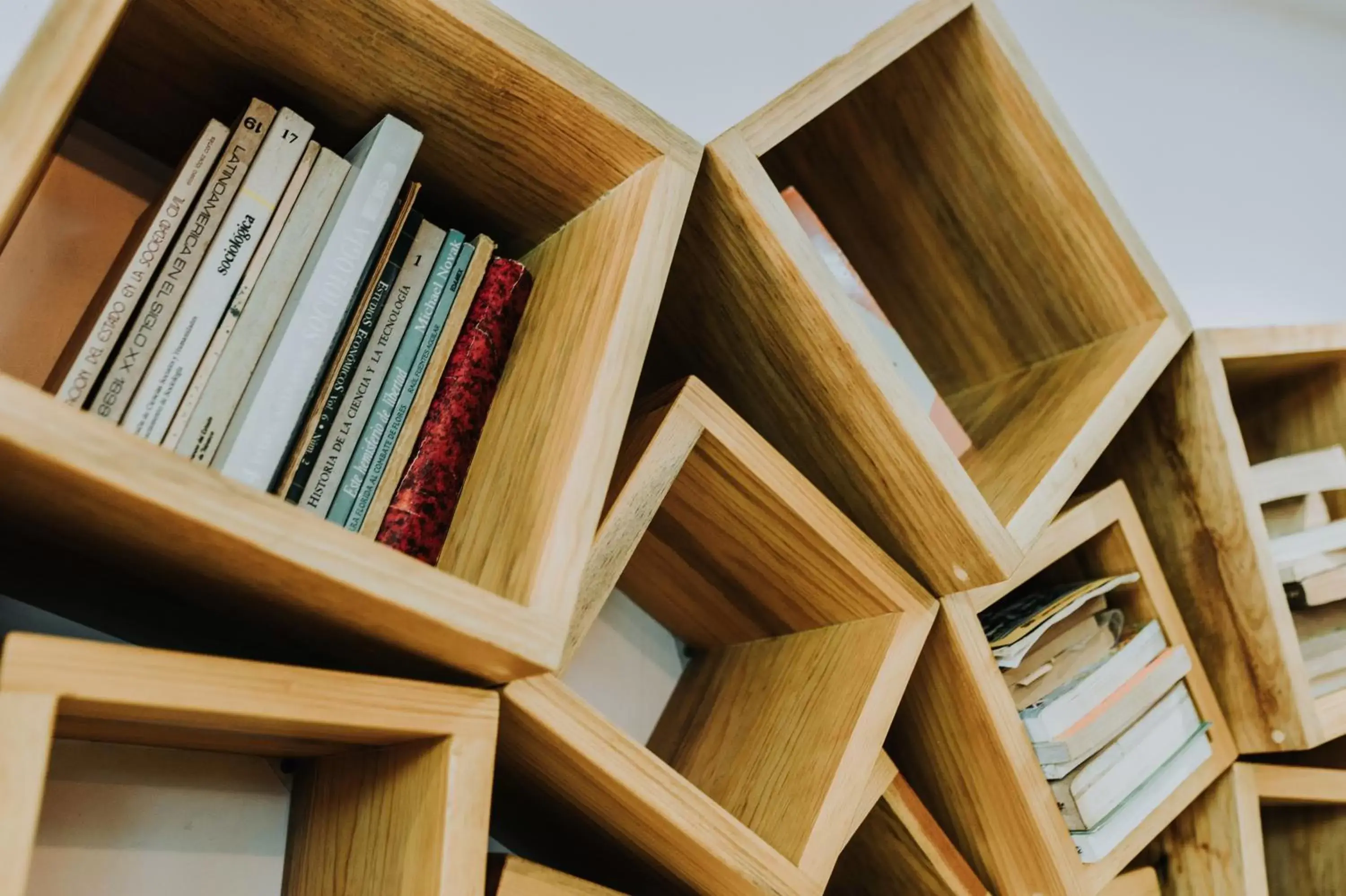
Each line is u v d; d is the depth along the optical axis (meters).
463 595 0.53
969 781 0.94
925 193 1.08
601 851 0.88
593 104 0.68
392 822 0.60
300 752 0.71
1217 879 1.04
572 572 0.59
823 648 0.90
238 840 0.76
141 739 0.68
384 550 0.51
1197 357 1.02
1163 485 1.09
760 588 0.92
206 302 0.61
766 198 0.74
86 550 0.56
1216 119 1.91
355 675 0.54
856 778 0.77
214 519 0.46
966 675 0.87
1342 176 2.02
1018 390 1.11
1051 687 0.95
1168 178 1.81
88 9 0.54
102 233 0.80
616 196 0.75
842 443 0.84
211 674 0.49
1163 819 0.98
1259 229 1.87
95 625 0.75
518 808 0.89
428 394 0.71
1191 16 1.95
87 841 0.70
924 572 0.88
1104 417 0.91
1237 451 1.01
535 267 0.82
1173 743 1.00
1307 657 1.08
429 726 0.56
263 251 0.64
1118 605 1.05
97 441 0.44
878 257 1.18
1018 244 1.05
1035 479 0.86
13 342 0.75
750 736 0.90
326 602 0.53
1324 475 1.12
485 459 0.71
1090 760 0.93
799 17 1.44
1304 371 1.21
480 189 0.80
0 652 0.60
